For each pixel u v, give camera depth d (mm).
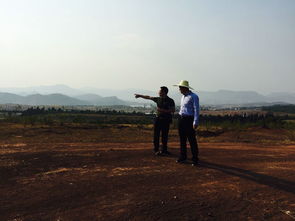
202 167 7840
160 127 9344
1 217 4664
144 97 9445
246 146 12469
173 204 5191
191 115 7840
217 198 5551
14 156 8492
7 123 24797
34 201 5277
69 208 5000
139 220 4605
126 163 8086
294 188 6293
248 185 6406
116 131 19656
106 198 5430
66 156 8648
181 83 7867
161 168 7602
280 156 9789
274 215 4930
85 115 104250
